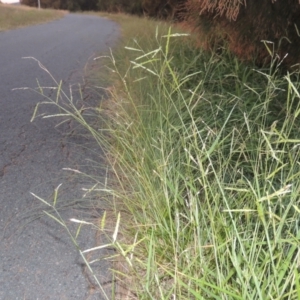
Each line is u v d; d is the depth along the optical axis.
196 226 1.88
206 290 1.58
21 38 11.65
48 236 2.34
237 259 1.74
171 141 2.68
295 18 3.72
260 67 4.60
